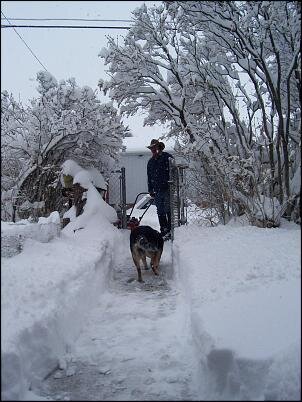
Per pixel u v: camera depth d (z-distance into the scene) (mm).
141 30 6648
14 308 3123
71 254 4793
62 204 8445
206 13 5508
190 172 7426
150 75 6953
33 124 7711
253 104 6043
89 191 7652
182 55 6500
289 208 5477
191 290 3785
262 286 3398
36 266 4059
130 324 3971
